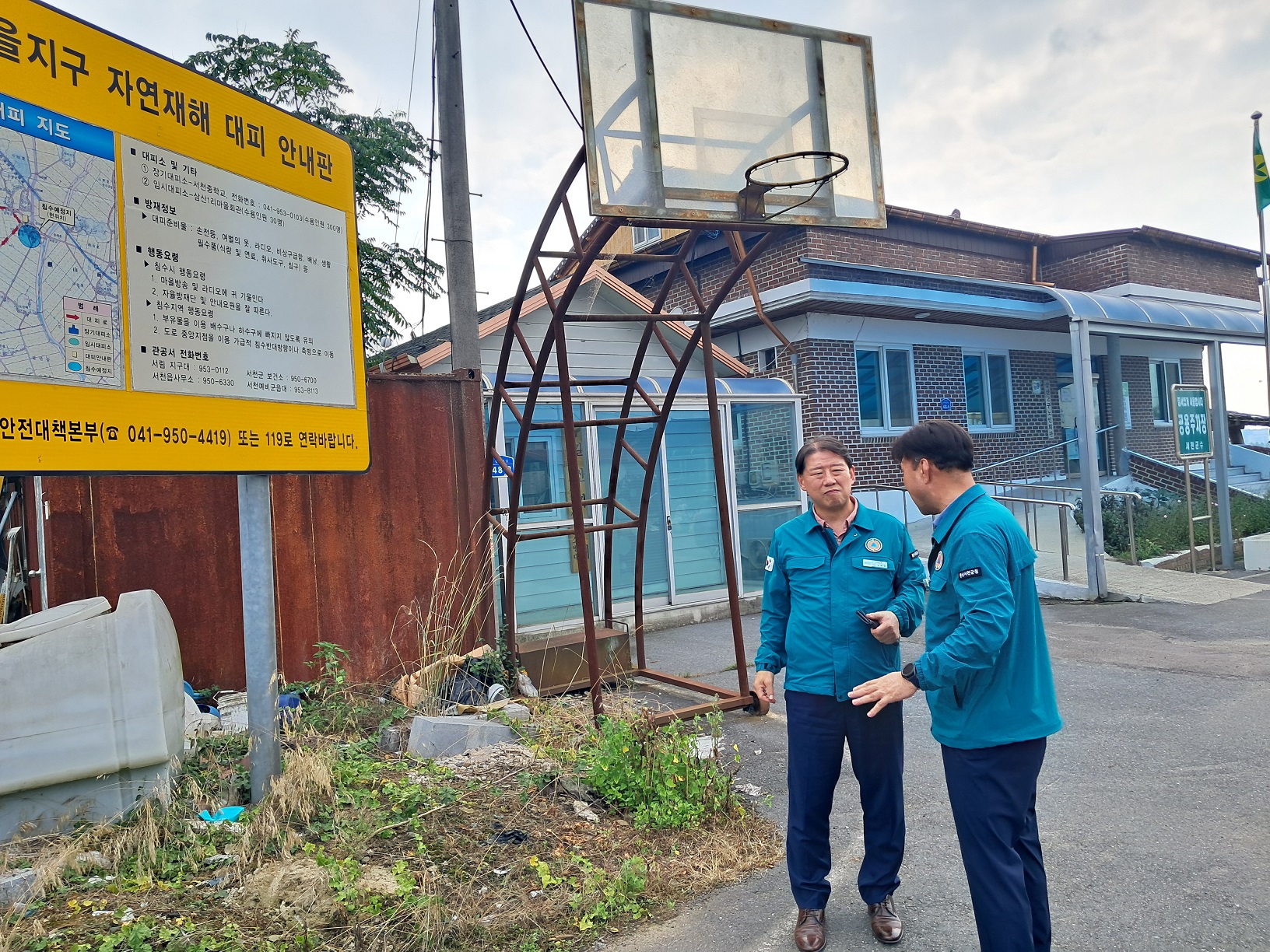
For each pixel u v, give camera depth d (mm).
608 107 4598
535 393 5949
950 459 2641
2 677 3527
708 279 14859
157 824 3598
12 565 5531
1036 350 16656
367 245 14039
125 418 3523
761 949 3035
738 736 5480
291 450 4270
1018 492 14781
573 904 3236
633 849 3754
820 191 5148
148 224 3668
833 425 13609
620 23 4688
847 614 3100
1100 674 6793
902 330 14625
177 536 5691
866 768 3078
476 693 5977
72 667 3662
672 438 9305
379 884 3205
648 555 9047
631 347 10305
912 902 3320
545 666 6508
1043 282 17375
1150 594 10148
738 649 5988
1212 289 18469
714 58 4926
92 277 3439
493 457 6562
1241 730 5289
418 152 14523
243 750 4500
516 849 3666
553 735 5078
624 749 4277
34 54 3293
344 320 4684
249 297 4113
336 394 4594
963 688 2541
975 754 2512
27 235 3232
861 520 3221
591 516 8539
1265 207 12773
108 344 3480
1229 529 12688
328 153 4645
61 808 3623
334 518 6324
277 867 3287
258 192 4199
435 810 3865
